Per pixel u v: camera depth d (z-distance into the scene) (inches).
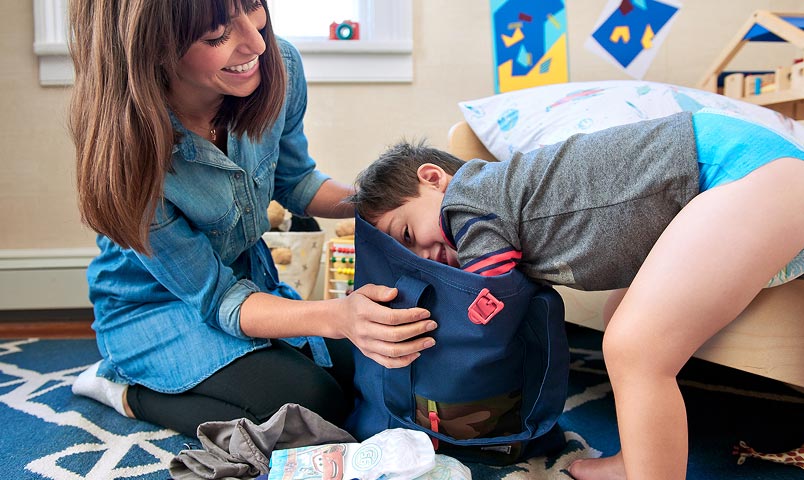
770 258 24.4
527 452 33.0
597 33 68.2
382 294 29.6
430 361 30.4
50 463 33.2
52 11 66.8
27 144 68.8
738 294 24.2
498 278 27.9
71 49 28.4
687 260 24.2
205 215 34.8
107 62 26.2
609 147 28.6
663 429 23.6
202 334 36.5
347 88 69.7
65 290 69.9
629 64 68.7
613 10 67.9
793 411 39.3
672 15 68.1
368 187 35.4
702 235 24.4
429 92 69.8
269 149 38.7
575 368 50.1
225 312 34.5
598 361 52.0
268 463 29.9
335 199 44.3
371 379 33.7
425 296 30.0
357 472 26.6
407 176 34.4
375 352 29.2
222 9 26.1
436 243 32.5
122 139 26.8
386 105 69.9
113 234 29.3
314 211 45.3
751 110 45.8
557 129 47.9
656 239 27.7
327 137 70.2
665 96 47.3
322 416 34.6
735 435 35.7
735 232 24.2
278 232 58.9
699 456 33.1
